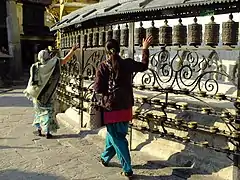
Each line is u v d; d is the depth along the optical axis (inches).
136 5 180.1
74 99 282.7
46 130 235.3
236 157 148.2
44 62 233.3
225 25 146.6
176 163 178.2
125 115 165.0
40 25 903.7
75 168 177.0
